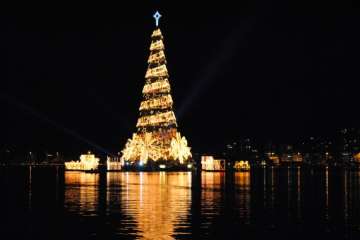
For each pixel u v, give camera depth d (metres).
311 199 59.38
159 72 169.38
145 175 132.62
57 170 179.62
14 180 100.88
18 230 35.56
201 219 41.00
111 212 45.28
